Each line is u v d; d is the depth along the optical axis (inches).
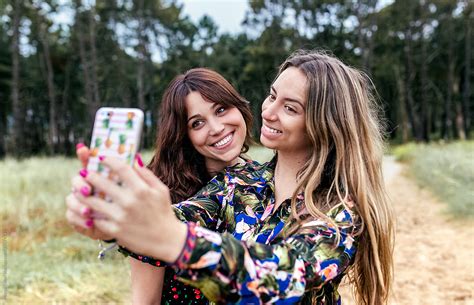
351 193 46.4
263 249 34.3
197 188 75.3
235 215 52.5
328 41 1202.0
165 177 75.0
